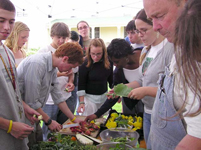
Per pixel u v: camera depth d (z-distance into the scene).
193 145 0.69
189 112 0.69
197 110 0.65
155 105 1.17
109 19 12.52
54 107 2.86
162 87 1.07
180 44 0.59
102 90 2.83
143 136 2.00
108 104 2.27
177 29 0.62
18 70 1.76
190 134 0.71
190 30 0.56
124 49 2.15
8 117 1.37
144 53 1.89
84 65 2.70
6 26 1.30
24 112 1.66
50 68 1.81
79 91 2.79
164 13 0.86
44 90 1.88
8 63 1.46
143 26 1.58
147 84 1.72
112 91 1.97
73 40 4.00
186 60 0.58
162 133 1.09
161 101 1.07
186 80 0.60
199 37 0.55
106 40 14.30
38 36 10.84
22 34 2.68
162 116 1.06
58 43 2.88
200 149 0.69
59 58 1.83
